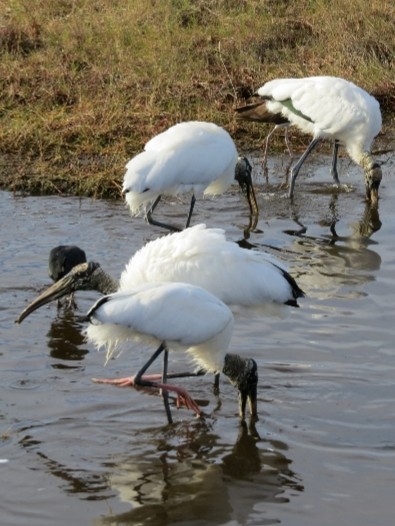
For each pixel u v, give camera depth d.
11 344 11.08
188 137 14.03
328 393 10.03
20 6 22.72
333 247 14.11
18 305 12.01
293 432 9.41
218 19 22.59
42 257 13.44
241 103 19.30
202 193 16.36
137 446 9.18
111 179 16.05
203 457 9.03
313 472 8.74
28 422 9.48
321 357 10.71
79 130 17.72
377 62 20.91
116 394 10.09
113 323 9.16
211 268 10.41
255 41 21.58
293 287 10.80
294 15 22.75
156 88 19.39
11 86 19.05
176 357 10.98
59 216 15.02
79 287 10.55
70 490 8.45
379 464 8.83
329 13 22.30
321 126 16.27
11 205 15.40
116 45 20.92
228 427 9.56
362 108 16.11
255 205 15.42
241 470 8.82
